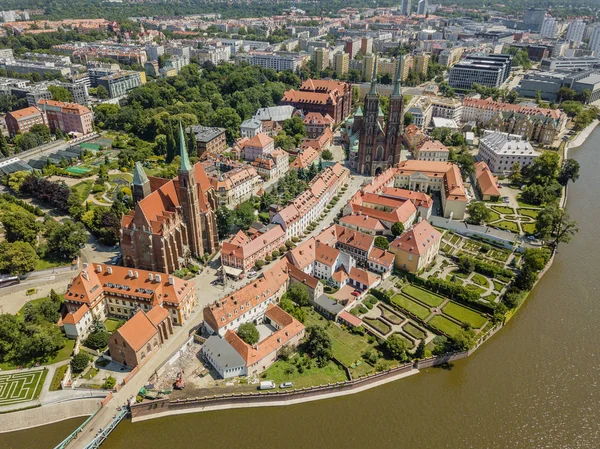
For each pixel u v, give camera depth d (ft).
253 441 410.72
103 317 536.01
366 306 567.18
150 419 427.33
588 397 456.86
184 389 444.55
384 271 622.13
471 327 531.91
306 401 450.71
